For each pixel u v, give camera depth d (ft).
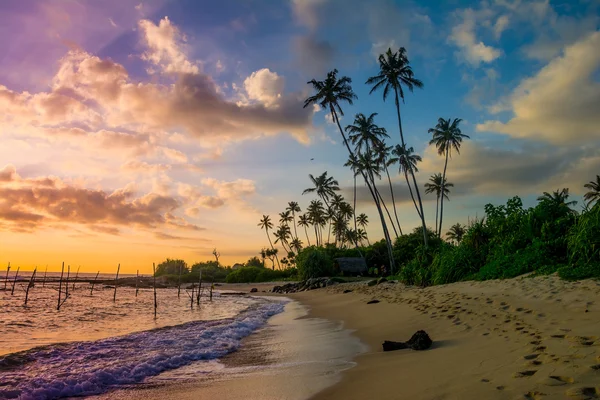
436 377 16.15
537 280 37.32
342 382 18.06
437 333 26.78
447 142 171.53
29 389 19.47
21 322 53.36
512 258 50.37
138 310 75.00
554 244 45.98
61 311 73.00
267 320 52.65
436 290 51.26
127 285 236.63
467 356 18.80
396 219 199.00
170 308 79.66
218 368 24.35
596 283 29.60
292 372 21.48
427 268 73.61
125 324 51.11
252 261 349.82
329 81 143.95
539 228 52.11
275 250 351.46
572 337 17.48
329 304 69.05
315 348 28.73
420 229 193.67
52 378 21.45
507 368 15.24
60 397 19.03
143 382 21.36
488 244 61.36
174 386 20.25
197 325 44.65
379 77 143.84
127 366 24.13
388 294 63.62
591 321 20.29
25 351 28.48
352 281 144.77
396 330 31.37
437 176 187.21
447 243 77.71
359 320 41.75
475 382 14.28
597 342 15.94
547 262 44.37
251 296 119.85
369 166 160.04
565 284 32.32
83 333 42.65
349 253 200.44
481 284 44.88
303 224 322.55
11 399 18.37
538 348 16.98
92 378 21.35
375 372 19.02
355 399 15.15
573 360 14.21
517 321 24.17
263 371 22.48
